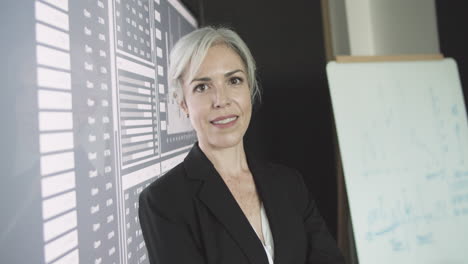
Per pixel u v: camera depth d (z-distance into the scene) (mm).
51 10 491
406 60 1313
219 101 713
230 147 764
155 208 662
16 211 418
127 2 781
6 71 410
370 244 1134
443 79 1321
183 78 747
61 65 510
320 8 1741
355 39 1929
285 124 1733
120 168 712
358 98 1225
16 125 421
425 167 1230
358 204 1152
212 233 673
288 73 1729
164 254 630
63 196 504
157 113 988
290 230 762
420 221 1189
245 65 794
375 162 1193
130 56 792
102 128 635
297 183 894
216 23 1685
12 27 420
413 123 1254
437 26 1563
